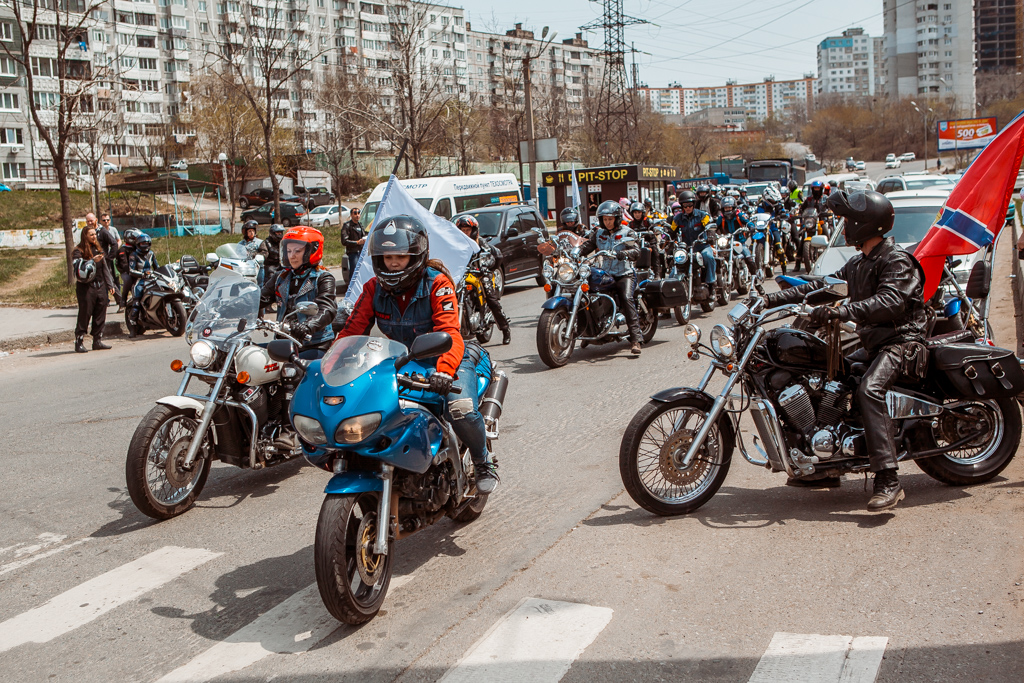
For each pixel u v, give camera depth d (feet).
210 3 274.77
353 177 197.16
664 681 10.34
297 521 16.89
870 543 14.03
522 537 15.29
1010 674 10.00
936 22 412.36
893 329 15.40
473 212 57.98
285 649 11.70
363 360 12.21
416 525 13.29
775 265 60.59
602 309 32.42
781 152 419.95
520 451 20.86
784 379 15.28
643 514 16.07
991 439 16.57
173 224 150.51
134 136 233.96
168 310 45.47
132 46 240.12
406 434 12.39
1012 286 42.98
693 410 15.75
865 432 14.97
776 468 15.61
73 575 14.65
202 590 13.83
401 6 105.09
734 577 13.09
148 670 11.33
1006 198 18.06
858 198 15.20
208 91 186.19
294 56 104.88
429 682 10.64
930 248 18.26
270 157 100.58
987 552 13.35
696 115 590.14
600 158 170.40
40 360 40.42
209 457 17.90
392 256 13.39
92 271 41.29
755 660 10.69
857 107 444.96
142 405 28.40
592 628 11.76
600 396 26.55
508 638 11.62
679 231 43.62
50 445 23.56
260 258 41.06
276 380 18.11
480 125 157.79
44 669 11.51
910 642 10.87
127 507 18.08
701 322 41.06
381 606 12.82
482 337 37.50
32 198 164.35
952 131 220.02
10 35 166.81
